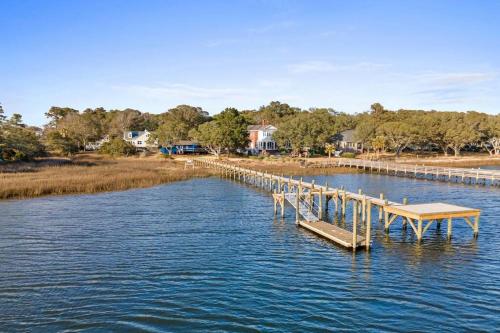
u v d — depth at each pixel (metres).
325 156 98.44
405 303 16.98
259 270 20.98
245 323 15.27
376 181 59.72
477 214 26.75
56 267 21.47
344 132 115.88
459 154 107.25
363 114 151.38
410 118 111.50
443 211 26.38
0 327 14.97
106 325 15.12
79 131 122.31
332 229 28.25
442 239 26.86
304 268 21.30
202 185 55.56
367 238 24.25
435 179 61.00
